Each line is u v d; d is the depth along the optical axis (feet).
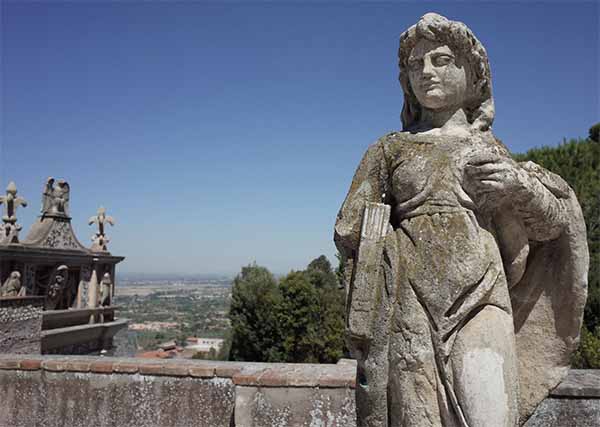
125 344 51.42
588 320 36.14
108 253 46.47
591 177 46.85
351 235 7.04
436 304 6.16
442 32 6.94
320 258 84.53
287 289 70.79
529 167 6.76
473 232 6.36
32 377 15.92
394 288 6.45
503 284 6.47
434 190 6.61
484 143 6.91
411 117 7.93
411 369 6.18
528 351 7.48
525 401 7.37
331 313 70.69
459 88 7.16
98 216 46.70
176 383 15.20
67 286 42.98
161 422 15.14
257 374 14.28
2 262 35.96
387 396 6.40
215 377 15.01
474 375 5.83
